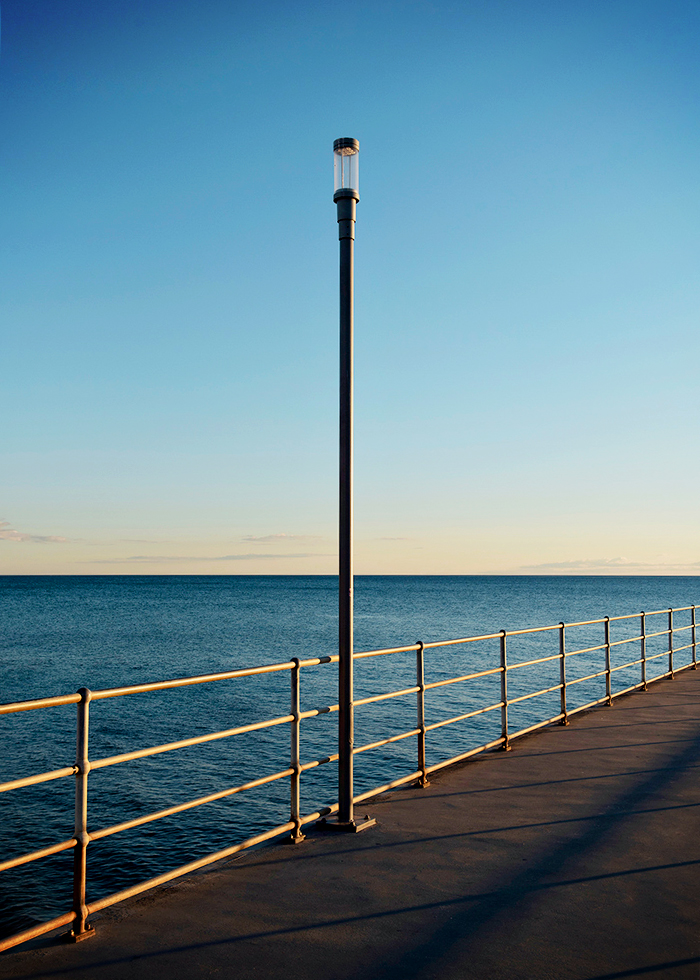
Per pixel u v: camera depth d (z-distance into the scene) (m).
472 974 3.04
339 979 3.01
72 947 3.29
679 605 87.12
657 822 5.05
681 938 3.34
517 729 16.89
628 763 6.78
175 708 21.62
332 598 107.88
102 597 109.19
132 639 43.16
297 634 46.09
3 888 9.52
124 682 26.92
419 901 3.77
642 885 3.94
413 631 47.84
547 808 5.39
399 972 3.06
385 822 5.09
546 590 159.12
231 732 4.22
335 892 3.89
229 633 47.16
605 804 5.49
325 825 4.95
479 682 24.45
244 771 14.46
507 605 88.56
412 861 4.33
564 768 6.60
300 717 4.77
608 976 3.01
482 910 3.65
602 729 8.41
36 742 17.47
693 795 5.70
